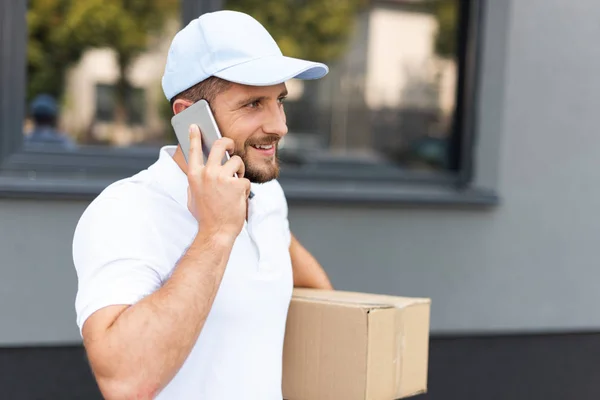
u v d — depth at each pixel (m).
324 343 1.91
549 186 4.56
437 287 4.40
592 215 4.65
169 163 1.78
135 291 1.59
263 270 1.81
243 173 1.69
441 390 4.45
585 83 4.57
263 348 1.80
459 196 4.38
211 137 1.71
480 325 4.50
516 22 4.45
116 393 1.50
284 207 2.06
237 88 1.73
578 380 4.69
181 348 1.53
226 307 1.74
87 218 1.67
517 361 4.58
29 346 3.75
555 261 4.61
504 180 4.49
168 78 1.83
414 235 4.34
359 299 1.99
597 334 4.72
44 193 3.66
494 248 4.49
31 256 3.71
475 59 4.48
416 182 4.61
